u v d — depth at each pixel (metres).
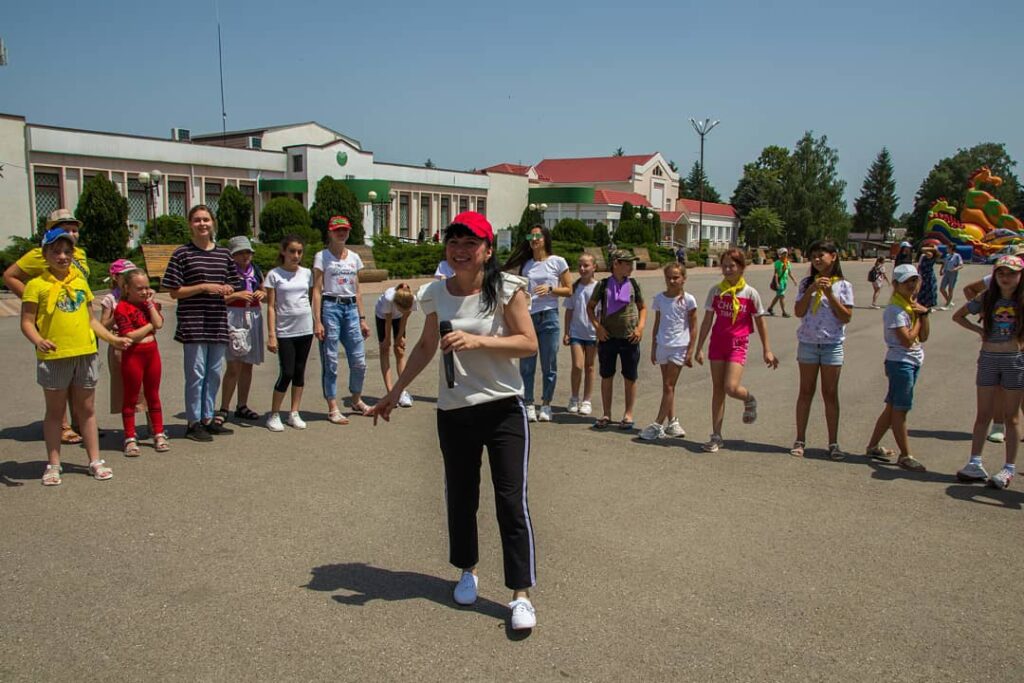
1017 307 5.67
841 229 86.12
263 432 7.15
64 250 5.40
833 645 3.52
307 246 30.03
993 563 4.44
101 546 4.45
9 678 3.13
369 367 10.91
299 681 3.15
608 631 3.61
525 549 3.66
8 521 4.81
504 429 3.73
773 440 7.26
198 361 6.68
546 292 7.66
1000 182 54.09
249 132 46.38
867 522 5.06
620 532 4.81
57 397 5.45
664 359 7.16
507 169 74.12
